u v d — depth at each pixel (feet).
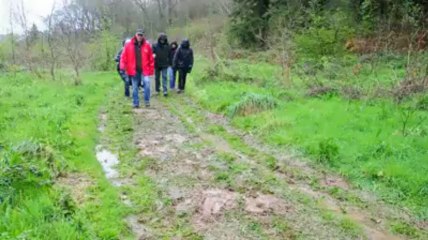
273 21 77.20
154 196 17.28
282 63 45.01
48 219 14.24
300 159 21.79
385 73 43.34
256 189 18.08
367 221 15.60
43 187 16.69
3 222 13.69
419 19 57.67
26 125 26.61
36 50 73.82
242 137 26.16
